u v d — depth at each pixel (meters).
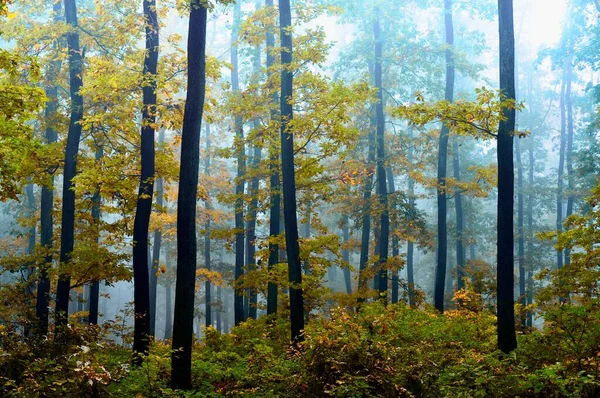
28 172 14.39
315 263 14.80
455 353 9.98
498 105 10.07
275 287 17.67
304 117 12.99
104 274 14.34
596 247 12.02
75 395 6.86
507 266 10.53
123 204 14.61
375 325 11.15
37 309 15.53
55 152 14.98
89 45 15.81
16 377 7.92
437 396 7.85
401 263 20.11
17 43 14.66
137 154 14.67
